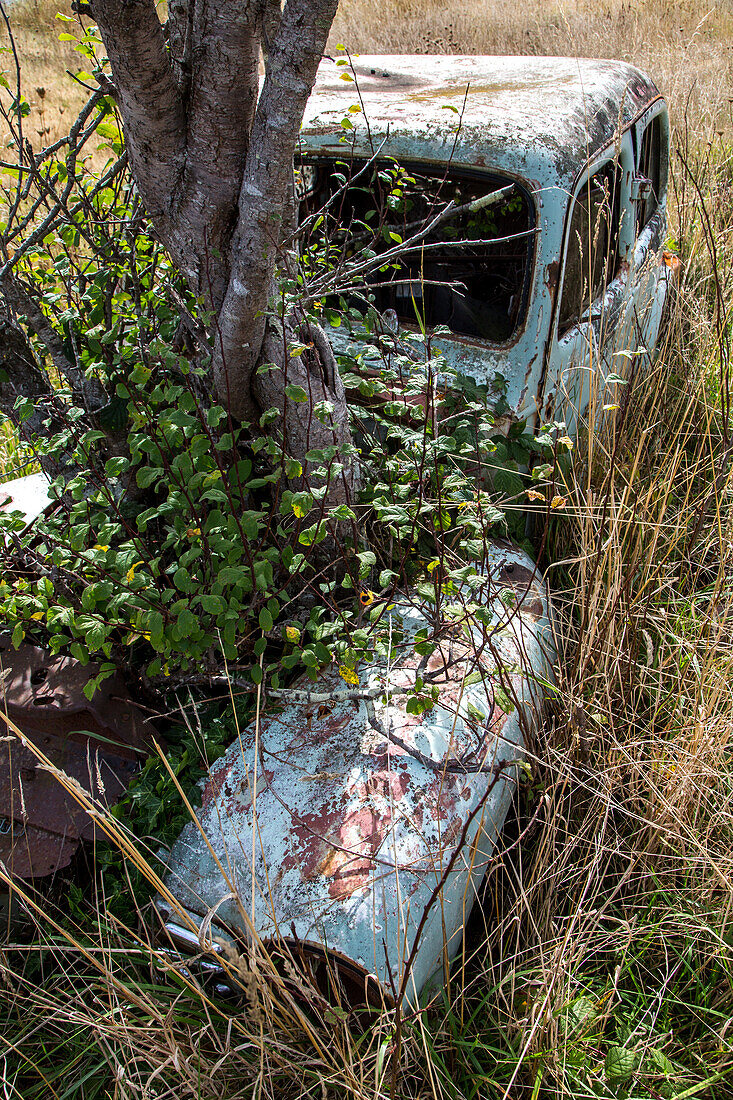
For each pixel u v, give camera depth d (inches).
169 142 72.5
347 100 116.4
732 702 98.7
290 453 89.3
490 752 78.4
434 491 90.1
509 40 352.2
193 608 87.3
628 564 110.8
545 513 103.6
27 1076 78.3
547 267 98.1
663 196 159.9
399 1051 63.9
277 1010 71.8
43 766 67.1
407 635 88.2
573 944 76.4
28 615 80.7
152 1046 68.4
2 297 90.5
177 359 79.0
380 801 72.6
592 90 117.3
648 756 97.5
